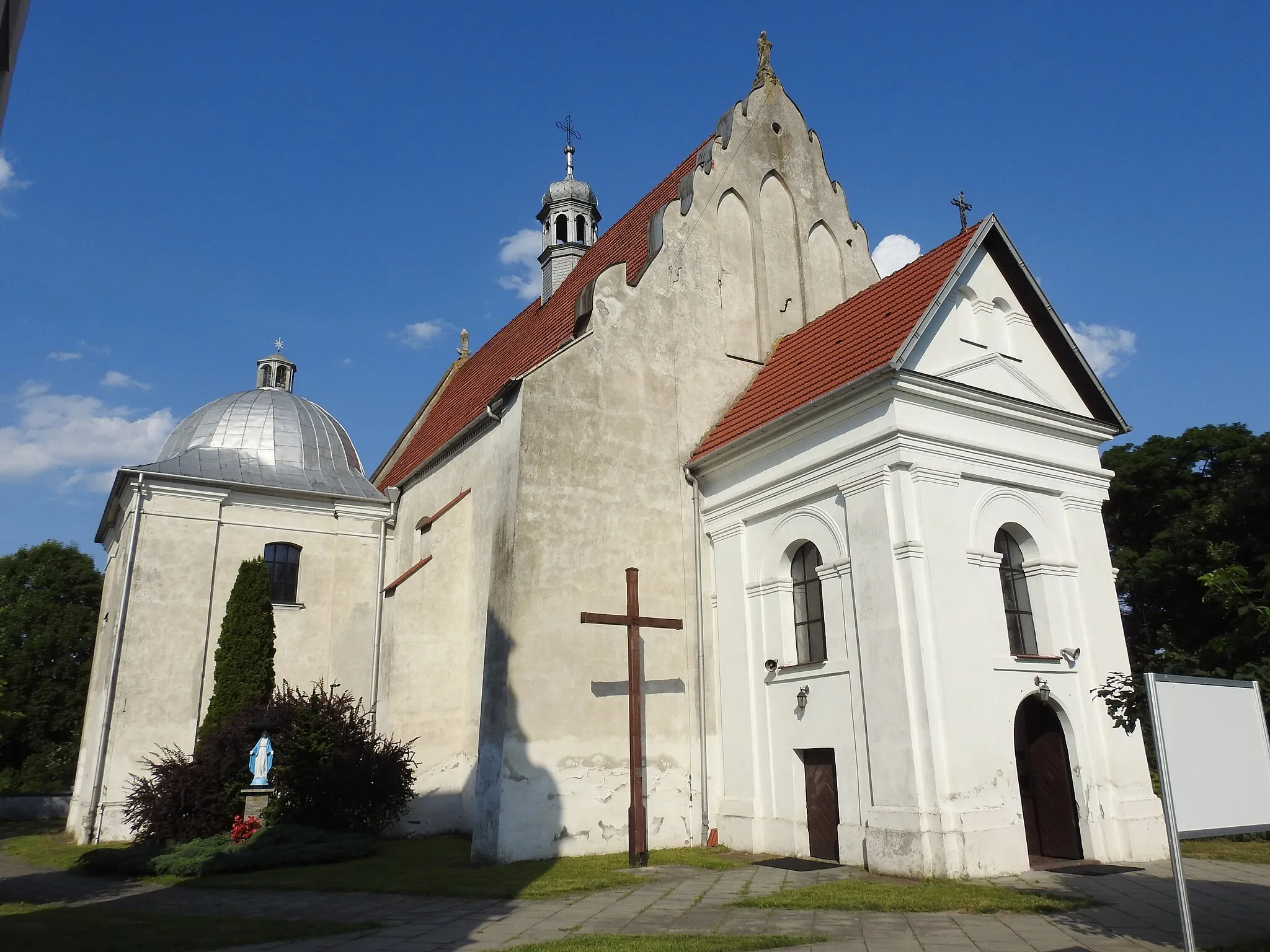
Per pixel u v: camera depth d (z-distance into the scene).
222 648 20.69
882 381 14.27
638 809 14.48
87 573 43.97
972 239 15.60
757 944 8.45
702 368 19.20
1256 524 25.75
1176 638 27.23
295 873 14.08
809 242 22.14
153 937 9.52
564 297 24.69
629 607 15.30
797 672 15.31
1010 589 15.16
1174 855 7.18
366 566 25.00
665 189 23.45
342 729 18.11
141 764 20.91
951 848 12.20
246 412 27.02
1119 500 30.28
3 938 9.50
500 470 17.09
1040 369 16.66
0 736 37.78
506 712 15.16
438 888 12.26
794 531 15.92
